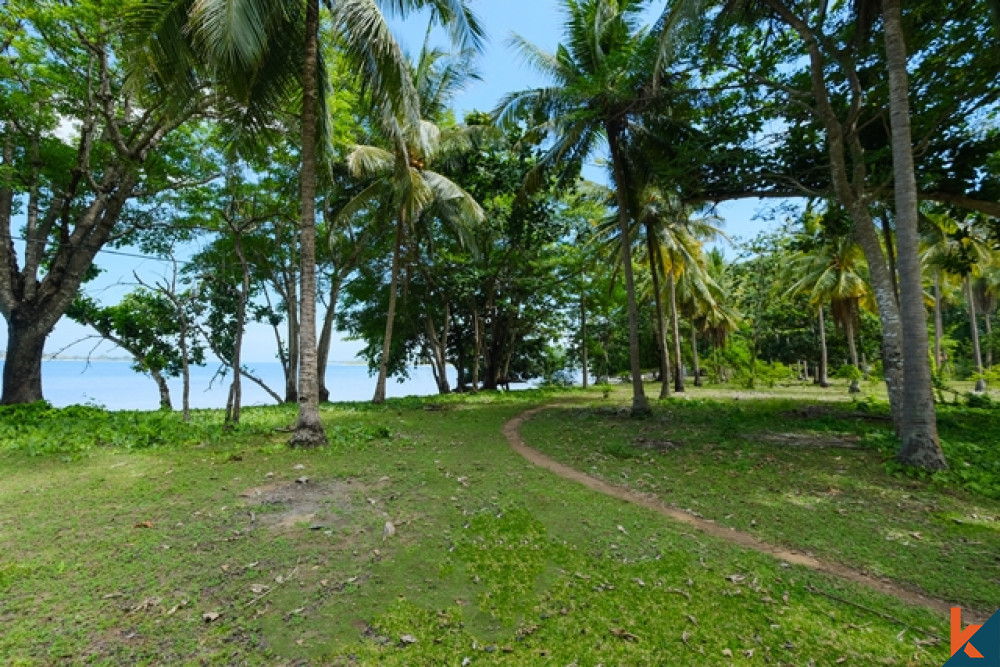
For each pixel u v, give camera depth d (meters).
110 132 9.76
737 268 30.39
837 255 19.39
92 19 8.51
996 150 8.02
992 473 5.37
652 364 37.50
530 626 2.62
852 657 2.32
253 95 8.09
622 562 3.37
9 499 4.55
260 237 15.23
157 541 3.60
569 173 12.55
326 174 11.27
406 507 4.46
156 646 2.37
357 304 21.28
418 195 12.55
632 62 9.24
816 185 9.59
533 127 11.84
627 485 5.37
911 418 5.91
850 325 20.98
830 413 10.59
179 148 12.33
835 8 8.09
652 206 14.65
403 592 2.95
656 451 7.19
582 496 4.88
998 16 5.75
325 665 2.27
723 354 26.78
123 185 11.38
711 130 9.93
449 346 24.27
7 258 10.55
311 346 7.35
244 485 5.07
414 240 18.05
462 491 5.01
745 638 2.49
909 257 5.96
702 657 2.34
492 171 16.58
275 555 3.40
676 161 9.96
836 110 8.91
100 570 3.13
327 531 3.85
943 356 19.83
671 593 2.95
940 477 5.25
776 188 10.05
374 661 2.30
